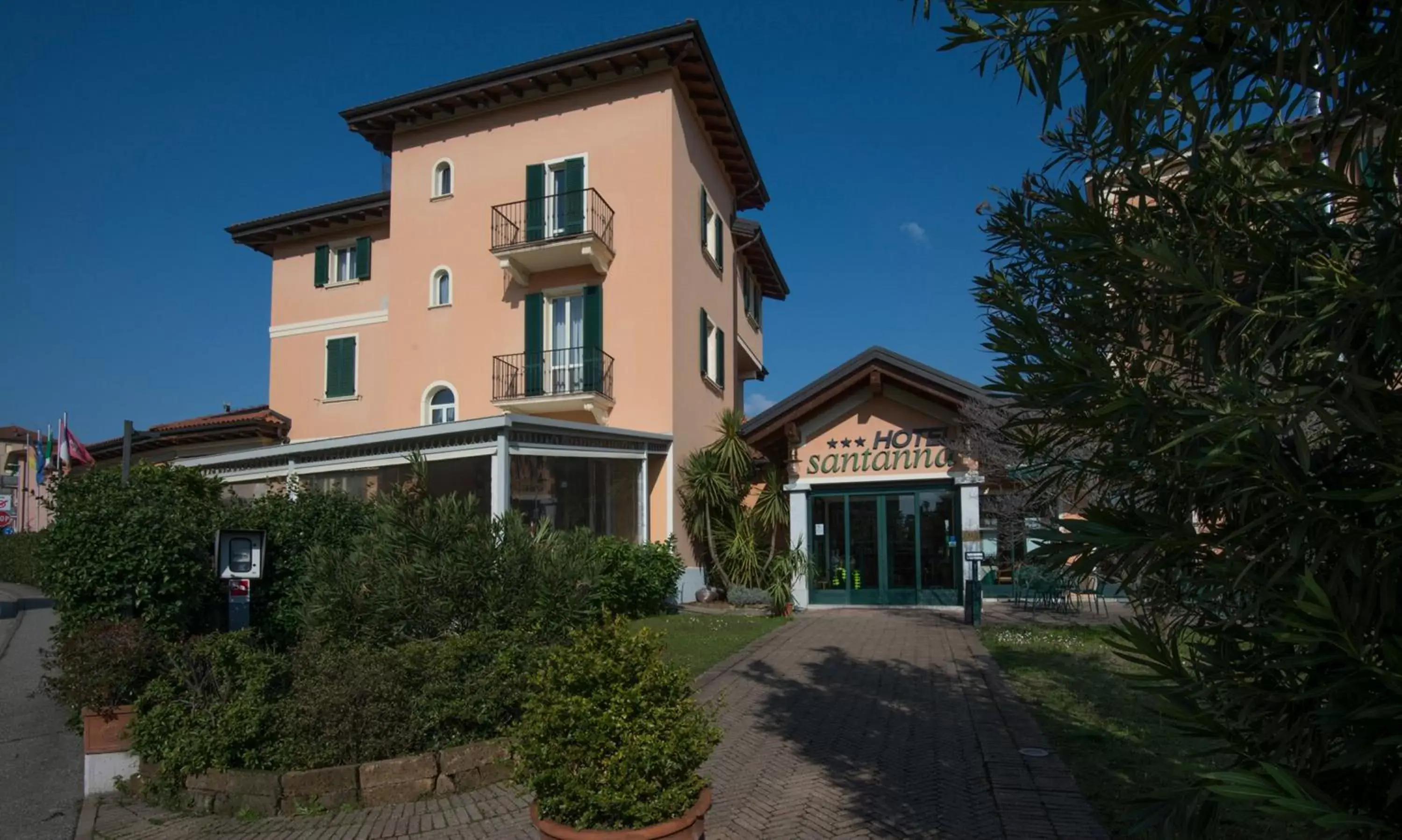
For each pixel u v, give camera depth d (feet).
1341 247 7.48
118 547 25.25
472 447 43.52
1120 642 9.56
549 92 65.10
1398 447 7.00
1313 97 7.86
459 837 17.69
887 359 53.36
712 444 64.13
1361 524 7.39
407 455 45.65
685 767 13.15
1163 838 8.46
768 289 99.25
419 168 68.74
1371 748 6.89
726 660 35.45
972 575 46.39
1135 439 8.16
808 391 55.47
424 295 67.51
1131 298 9.12
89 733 22.15
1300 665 7.13
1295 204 8.27
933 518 55.67
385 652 22.30
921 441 55.11
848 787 19.16
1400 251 6.55
